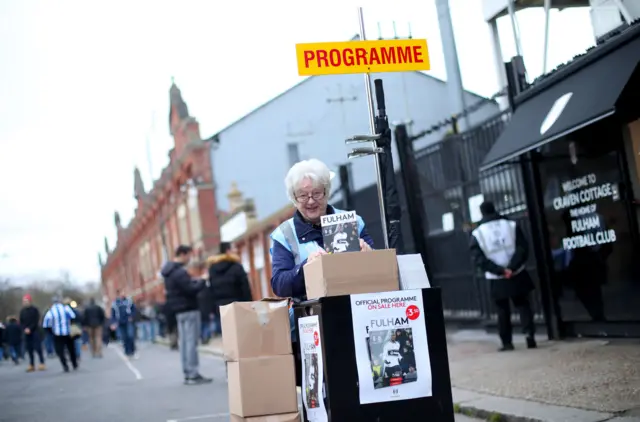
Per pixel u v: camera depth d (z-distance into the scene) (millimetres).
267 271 27844
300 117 31641
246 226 30641
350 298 3535
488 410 6047
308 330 3701
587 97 7684
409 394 3568
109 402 9836
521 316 9180
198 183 36625
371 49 5488
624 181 8039
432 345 3631
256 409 3814
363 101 28875
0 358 30984
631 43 7539
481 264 9234
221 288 10695
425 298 3656
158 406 8938
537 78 9141
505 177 10930
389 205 6586
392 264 3672
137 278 70625
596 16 8867
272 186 34000
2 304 55188
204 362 15797
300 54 5301
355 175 25266
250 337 3850
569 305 9211
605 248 8461
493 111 16531
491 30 11578
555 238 9312
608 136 8227
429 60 5652
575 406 5699
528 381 6984
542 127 8305
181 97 43031
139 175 68062
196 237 38938
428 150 13039
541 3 9875
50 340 27250
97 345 23516
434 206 13109
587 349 8211
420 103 24672
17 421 8656
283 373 3867
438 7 16078
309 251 4070
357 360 3512
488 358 8859
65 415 8898
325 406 3518
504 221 9250
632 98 7109
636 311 8117
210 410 8266
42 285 77875
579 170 8742
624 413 5309
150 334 37531
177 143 42469
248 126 34219
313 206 4074
